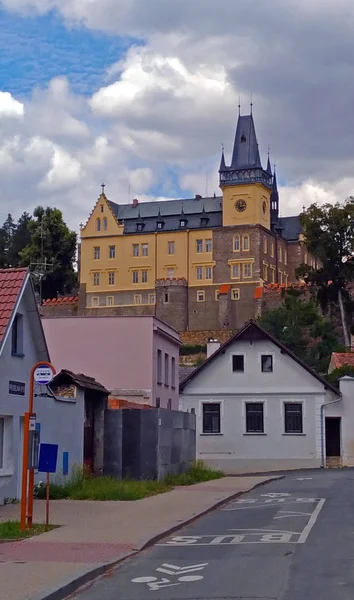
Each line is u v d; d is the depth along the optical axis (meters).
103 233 117.88
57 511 21.78
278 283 115.69
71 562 13.84
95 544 15.98
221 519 21.39
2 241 134.12
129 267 116.25
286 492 30.19
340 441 53.44
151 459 30.91
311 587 11.80
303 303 89.56
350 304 87.38
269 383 53.97
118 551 15.19
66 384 28.53
